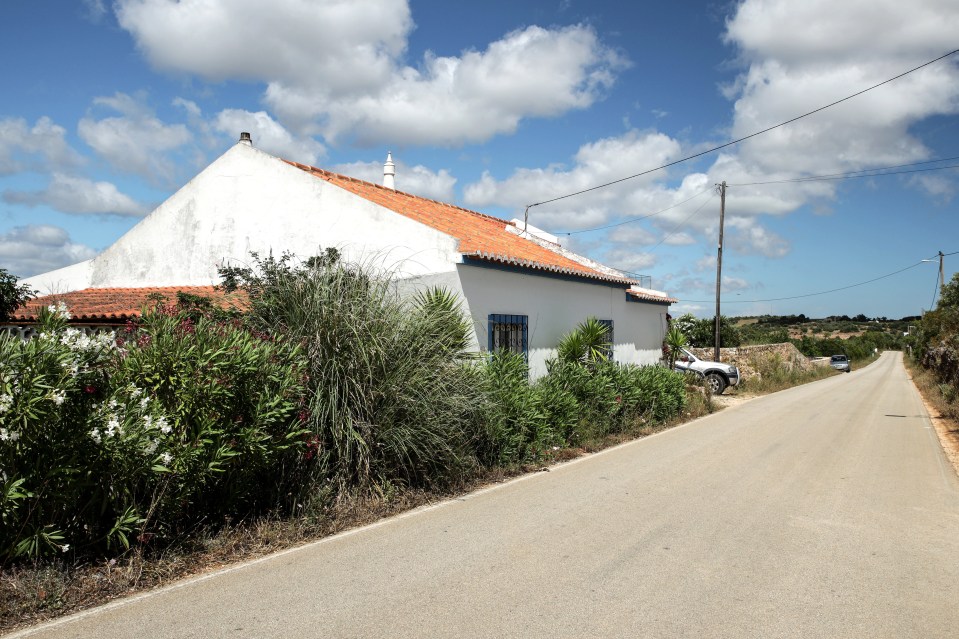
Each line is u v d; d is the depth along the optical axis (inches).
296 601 179.9
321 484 267.0
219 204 583.5
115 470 189.3
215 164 587.5
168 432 199.8
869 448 474.3
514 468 365.1
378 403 292.4
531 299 542.3
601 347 570.3
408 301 340.5
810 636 163.3
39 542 181.5
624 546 232.4
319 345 283.1
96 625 162.4
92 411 187.0
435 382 310.0
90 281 645.3
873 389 1181.7
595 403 494.0
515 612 174.7
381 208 501.7
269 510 249.3
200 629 161.3
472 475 336.5
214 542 221.0
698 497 309.1
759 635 163.5
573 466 387.5
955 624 171.5
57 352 181.0
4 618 162.4
